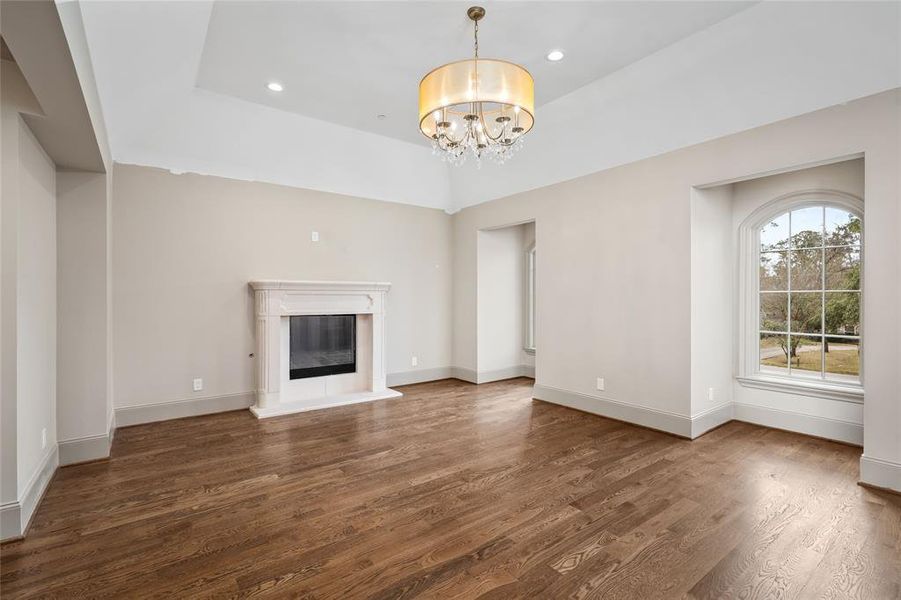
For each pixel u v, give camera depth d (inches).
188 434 154.6
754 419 166.2
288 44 127.4
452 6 110.3
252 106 169.0
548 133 181.9
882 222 109.0
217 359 182.1
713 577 76.7
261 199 192.4
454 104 100.3
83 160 119.5
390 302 234.1
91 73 94.6
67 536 89.4
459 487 112.7
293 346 199.0
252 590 73.0
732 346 171.3
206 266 179.3
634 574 77.5
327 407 191.5
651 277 160.9
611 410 174.2
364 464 128.2
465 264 250.7
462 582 75.3
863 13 100.3
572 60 136.3
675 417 153.6
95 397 130.4
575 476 119.4
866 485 112.1
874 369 110.7
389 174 223.0
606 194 175.9
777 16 109.4
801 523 94.3
